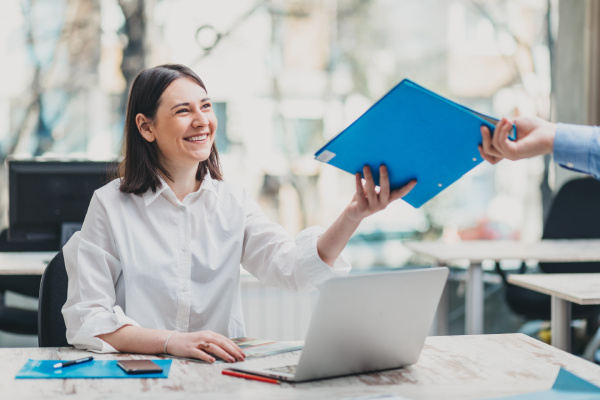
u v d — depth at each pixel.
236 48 4.43
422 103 1.20
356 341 1.21
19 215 2.87
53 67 4.31
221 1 4.40
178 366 1.30
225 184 1.82
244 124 4.46
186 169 1.71
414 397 1.12
